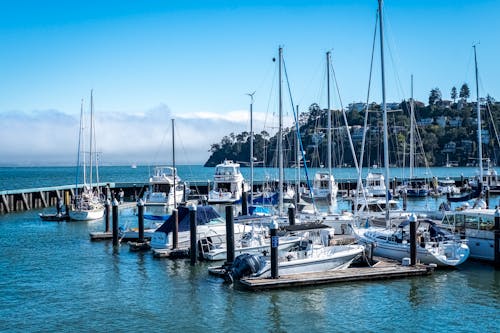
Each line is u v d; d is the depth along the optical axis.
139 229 39.41
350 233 39.06
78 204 58.31
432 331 21.86
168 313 24.12
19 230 48.97
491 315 23.56
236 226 36.75
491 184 84.81
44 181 153.38
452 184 90.81
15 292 27.52
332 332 21.81
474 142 180.00
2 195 64.44
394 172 144.00
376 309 24.30
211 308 24.64
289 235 34.22
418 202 72.38
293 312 24.00
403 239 32.28
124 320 23.33
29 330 22.22
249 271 28.30
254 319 23.25
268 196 57.97
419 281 28.34
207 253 33.66
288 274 28.44
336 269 29.80
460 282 28.20
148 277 30.11
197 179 142.88
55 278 30.27
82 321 23.25
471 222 33.34
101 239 42.81
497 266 30.78
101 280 29.67
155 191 66.38
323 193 67.81
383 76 36.53
